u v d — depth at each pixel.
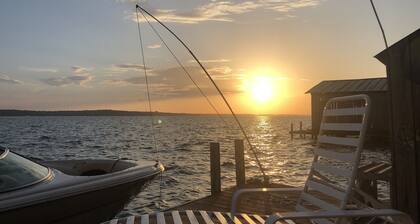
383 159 24.30
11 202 4.46
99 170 7.16
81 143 42.59
